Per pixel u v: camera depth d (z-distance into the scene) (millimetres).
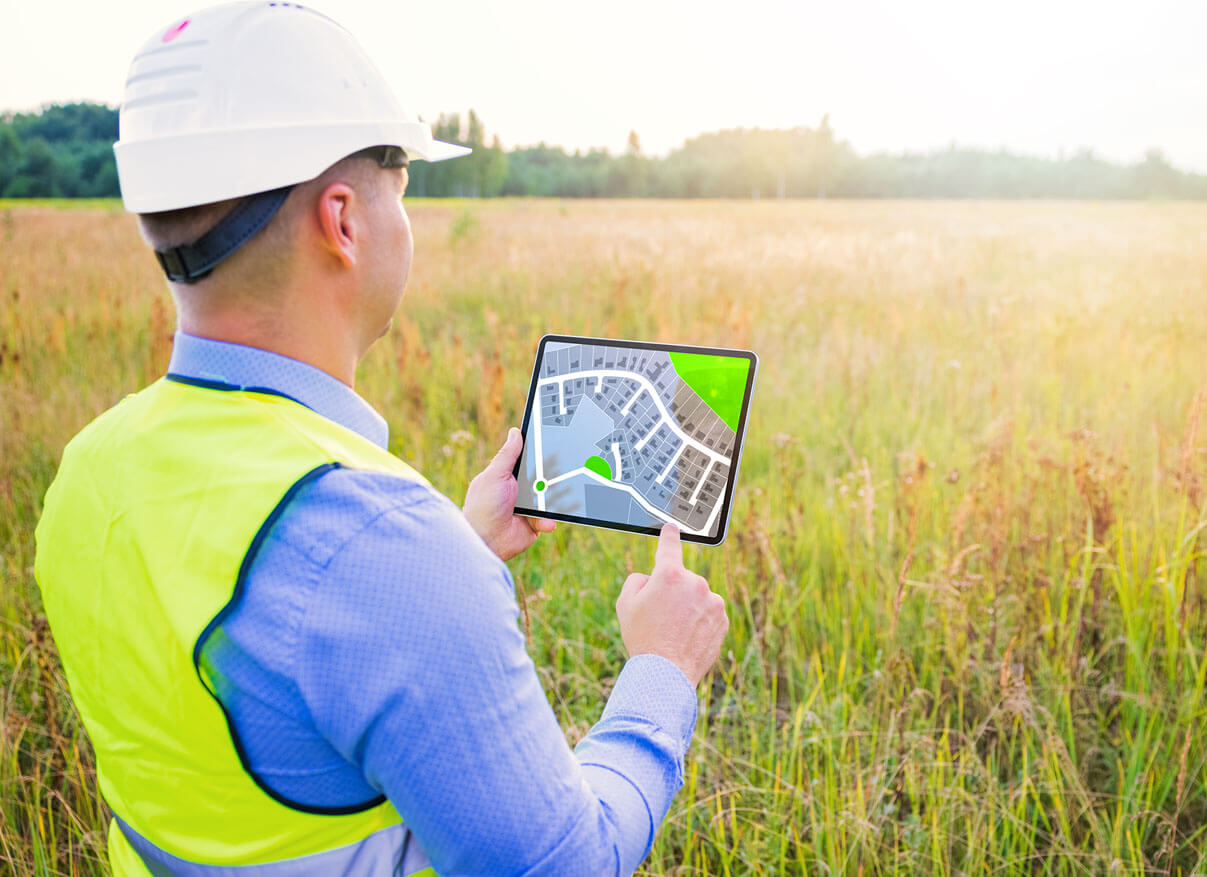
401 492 718
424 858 787
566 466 1312
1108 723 2607
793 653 2727
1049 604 2818
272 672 670
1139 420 4355
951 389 4898
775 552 3021
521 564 3305
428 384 5391
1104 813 2160
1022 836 2104
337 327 839
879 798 2113
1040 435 4105
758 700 2598
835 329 6371
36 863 2053
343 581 670
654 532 1265
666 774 863
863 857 2057
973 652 2656
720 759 2383
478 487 1317
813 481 4117
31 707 2572
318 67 783
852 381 5113
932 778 2209
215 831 736
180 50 772
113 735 778
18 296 7348
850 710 2508
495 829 684
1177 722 2359
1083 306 7141
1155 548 2963
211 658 681
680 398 1281
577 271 10484
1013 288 8438
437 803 679
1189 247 10812
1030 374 5207
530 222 18125
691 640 963
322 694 663
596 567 3285
